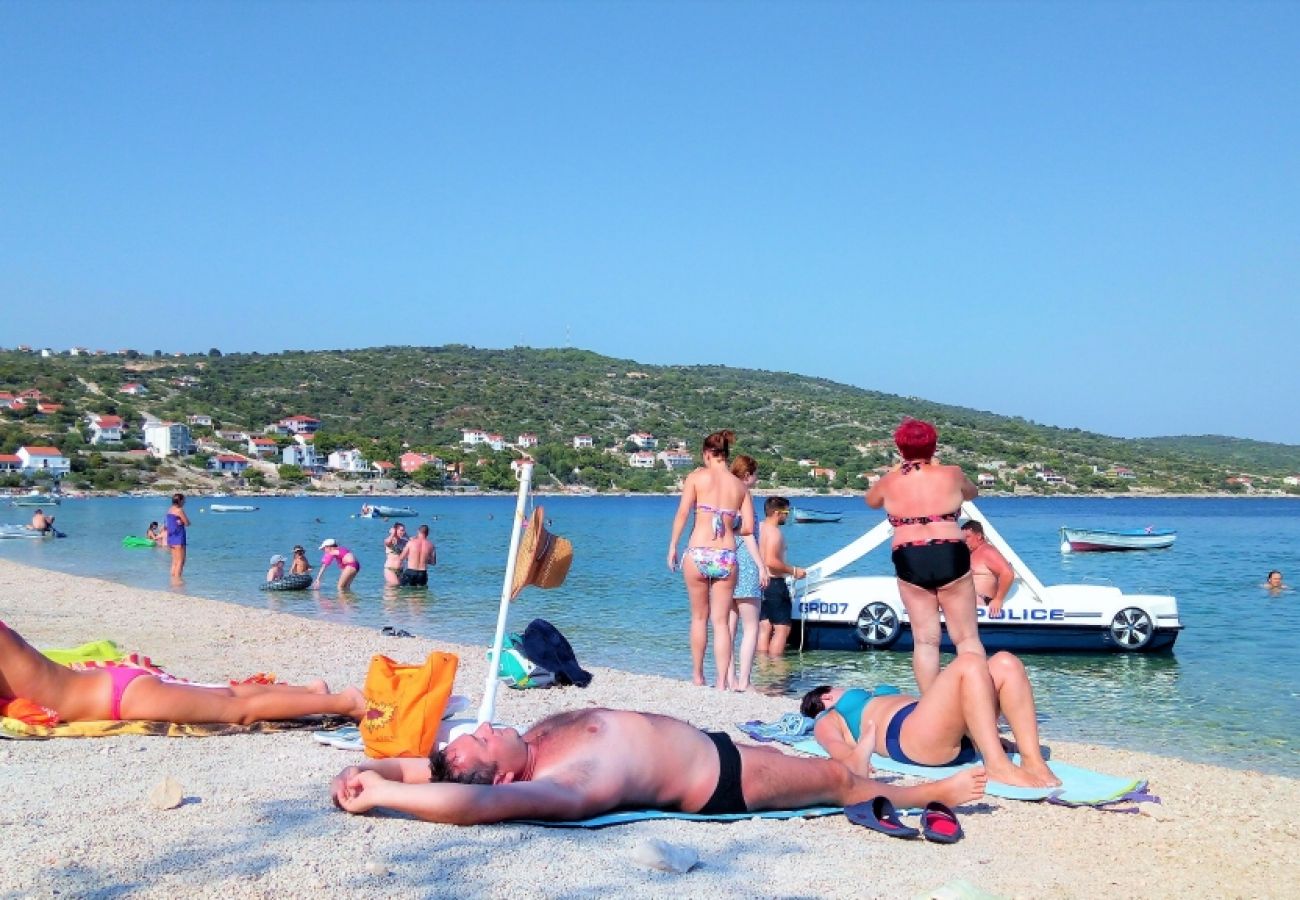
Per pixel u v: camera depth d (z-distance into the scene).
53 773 5.55
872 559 38.22
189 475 139.75
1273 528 68.06
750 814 5.18
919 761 6.42
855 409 194.38
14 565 26.94
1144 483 168.62
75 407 159.62
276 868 4.12
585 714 5.09
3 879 3.93
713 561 9.97
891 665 13.95
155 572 28.19
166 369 198.75
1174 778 7.06
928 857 4.88
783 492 141.12
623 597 22.06
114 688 6.63
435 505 112.44
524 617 18.53
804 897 4.20
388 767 4.98
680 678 12.43
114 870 4.06
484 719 6.25
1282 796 6.62
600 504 124.19
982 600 12.47
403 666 6.03
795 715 7.53
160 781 5.39
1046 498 161.38
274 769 5.76
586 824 4.82
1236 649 15.48
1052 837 5.39
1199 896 4.70
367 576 27.33
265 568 29.66
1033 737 6.16
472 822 4.66
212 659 11.09
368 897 3.88
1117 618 14.92
